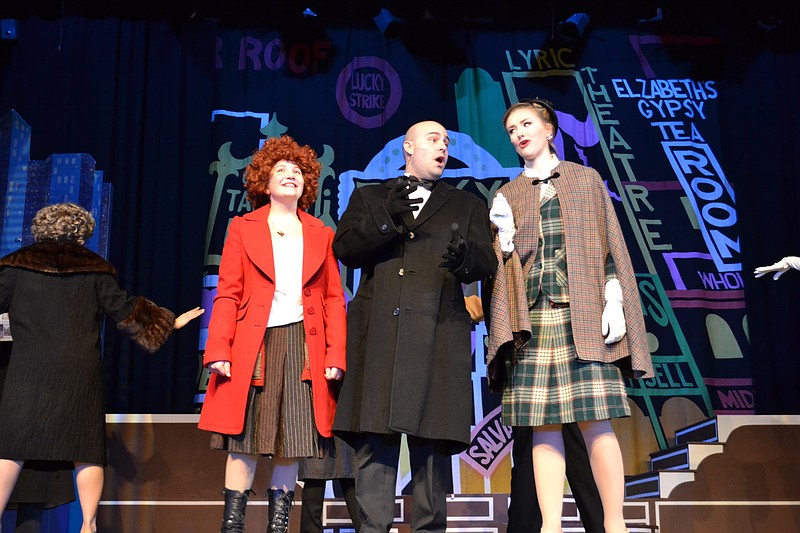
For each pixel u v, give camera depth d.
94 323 3.16
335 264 2.95
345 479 3.19
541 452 2.70
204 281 5.57
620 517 2.58
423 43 6.11
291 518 3.69
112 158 5.64
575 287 2.67
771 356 5.44
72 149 5.62
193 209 5.62
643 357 2.64
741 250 5.66
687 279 5.64
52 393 2.98
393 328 2.59
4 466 2.92
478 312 3.63
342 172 5.86
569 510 3.91
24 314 3.06
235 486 2.73
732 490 4.03
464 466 5.26
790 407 5.34
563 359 2.65
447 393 2.55
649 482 4.29
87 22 5.86
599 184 2.86
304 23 6.07
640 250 5.69
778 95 5.86
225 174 5.78
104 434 3.11
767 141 5.78
